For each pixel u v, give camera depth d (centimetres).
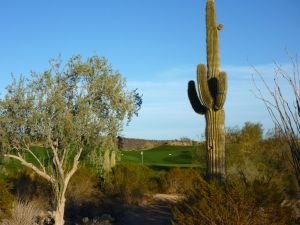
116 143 1592
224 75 1162
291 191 1148
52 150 1553
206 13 1258
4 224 1538
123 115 1555
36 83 1521
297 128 454
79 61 1565
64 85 1539
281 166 1823
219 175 1159
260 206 895
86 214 2038
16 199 1797
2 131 1493
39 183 2105
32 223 1623
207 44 1236
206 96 1179
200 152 2927
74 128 1501
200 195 964
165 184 2536
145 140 6538
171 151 5641
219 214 892
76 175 2319
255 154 2619
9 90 1502
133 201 2239
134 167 2542
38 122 1494
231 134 3044
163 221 1883
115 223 1917
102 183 2414
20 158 1562
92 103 1552
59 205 1605
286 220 896
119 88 1570
